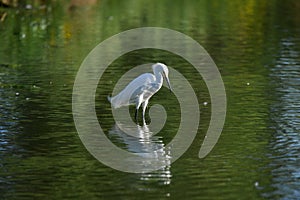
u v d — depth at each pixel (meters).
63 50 57.78
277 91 43.53
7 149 32.03
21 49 57.94
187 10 85.44
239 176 28.70
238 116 37.94
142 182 28.03
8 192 26.77
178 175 28.89
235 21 76.38
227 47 60.00
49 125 36.03
